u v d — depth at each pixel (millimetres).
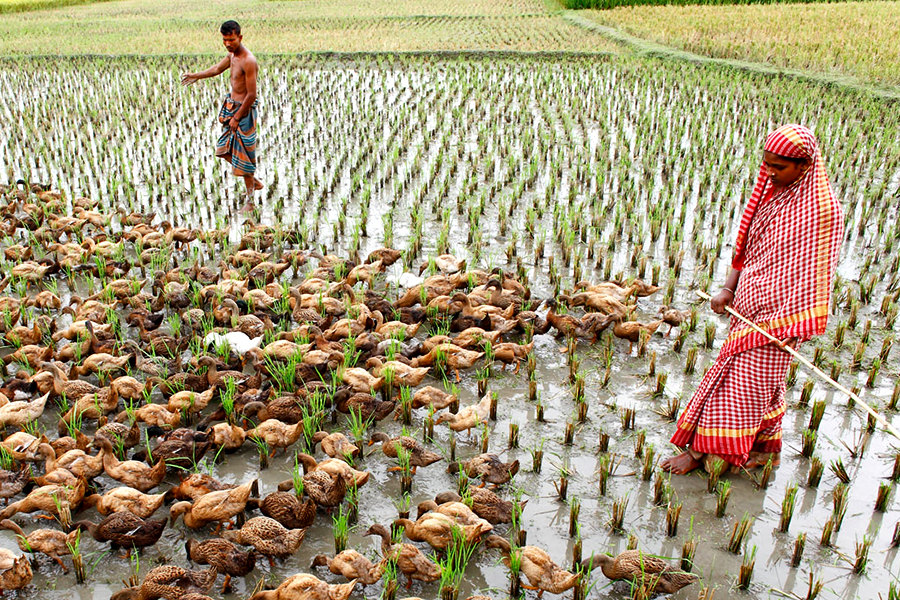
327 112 16203
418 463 5496
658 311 8164
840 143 13617
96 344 6938
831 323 7836
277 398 6141
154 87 19188
